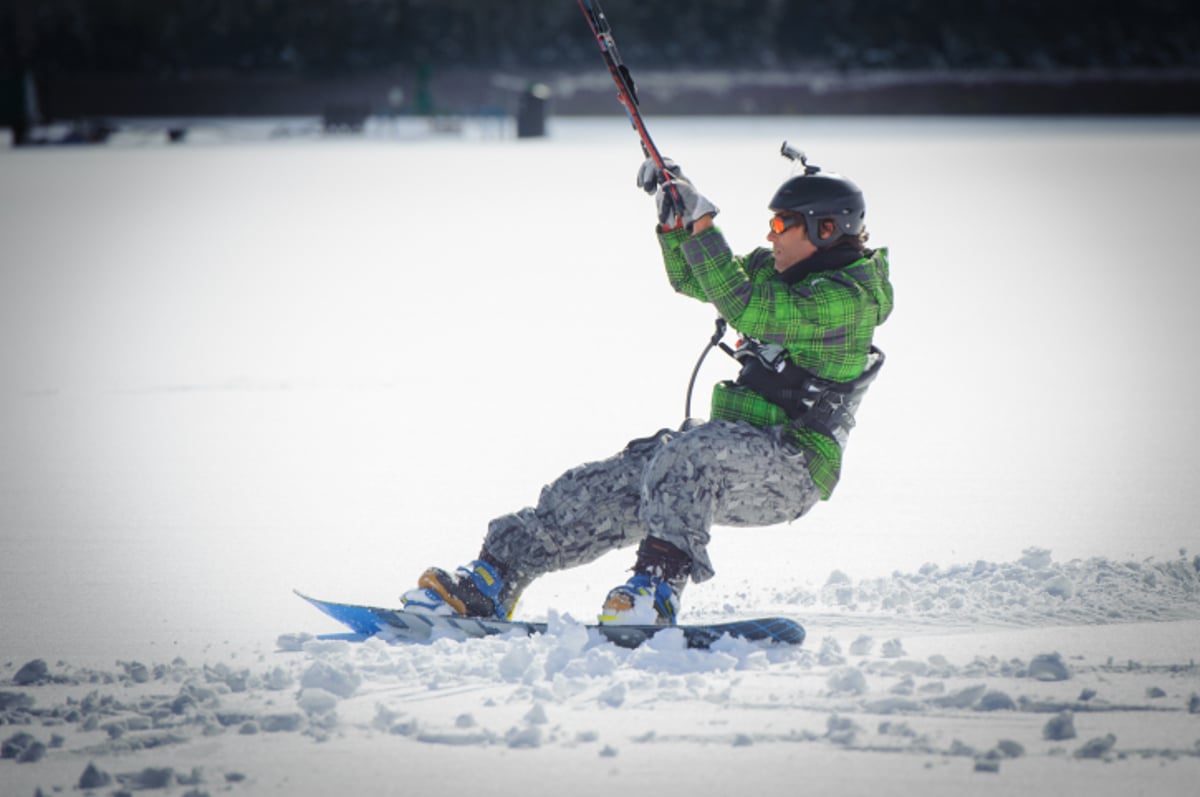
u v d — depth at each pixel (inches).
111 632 707.4
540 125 7145.7
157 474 1109.1
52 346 1781.5
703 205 653.3
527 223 3339.1
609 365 1603.1
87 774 498.6
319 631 709.3
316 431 1269.7
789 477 667.4
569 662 611.5
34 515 976.9
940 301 2074.3
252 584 805.9
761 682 596.1
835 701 570.9
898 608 717.9
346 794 490.0
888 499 993.5
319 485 1066.7
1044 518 929.5
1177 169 4601.4
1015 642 653.3
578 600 772.6
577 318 1971.0
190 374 1574.8
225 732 549.0
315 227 3307.1
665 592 652.1
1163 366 1539.1
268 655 657.6
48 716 568.4
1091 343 1700.3
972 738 532.1
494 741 534.3
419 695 589.6
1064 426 1239.5
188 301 2190.0
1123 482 1027.9
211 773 508.4
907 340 1743.4
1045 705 563.5
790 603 740.7
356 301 2176.4
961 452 1142.3
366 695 590.9
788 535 904.9
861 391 687.7
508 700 579.5
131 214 3639.3
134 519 965.8
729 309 655.1
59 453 1186.6
